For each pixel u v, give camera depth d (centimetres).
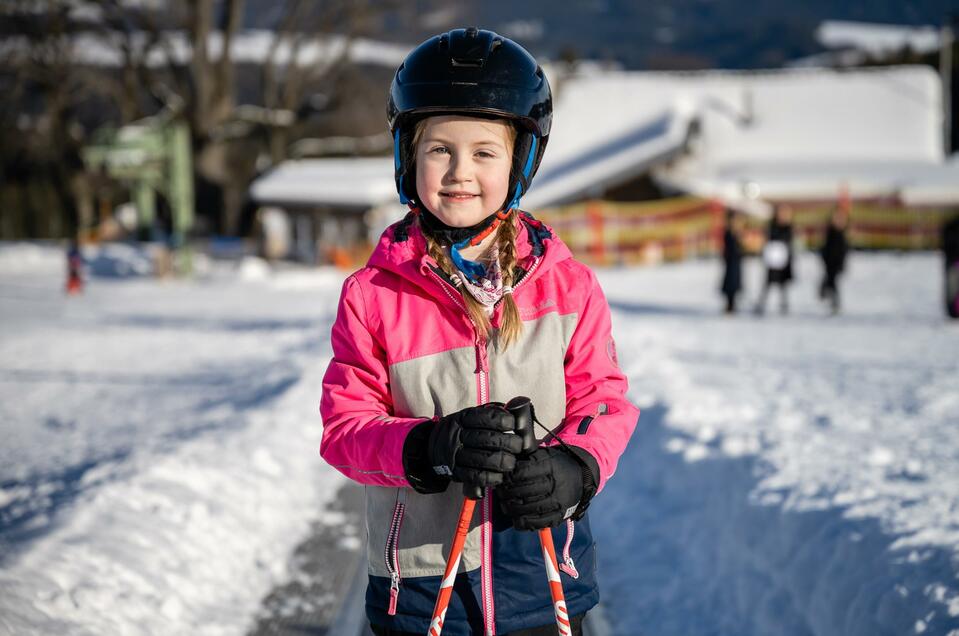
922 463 455
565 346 194
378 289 195
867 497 390
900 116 4003
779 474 441
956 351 1014
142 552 394
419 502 193
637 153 3256
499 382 188
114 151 3145
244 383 946
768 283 1552
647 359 911
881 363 914
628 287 2384
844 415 608
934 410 625
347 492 553
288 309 2022
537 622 191
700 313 1600
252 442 613
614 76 4238
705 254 3378
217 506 476
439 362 190
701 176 3581
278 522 488
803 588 347
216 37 6278
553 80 4209
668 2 17200
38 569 352
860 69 4388
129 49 4550
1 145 5297
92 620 326
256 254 3916
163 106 4834
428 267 188
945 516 354
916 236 3350
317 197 3588
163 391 913
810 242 3409
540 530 184
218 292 2653
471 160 188
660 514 496
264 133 4706
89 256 3728
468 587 189
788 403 663
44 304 2162
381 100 5238
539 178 3572
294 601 391
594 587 202
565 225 3241
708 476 493
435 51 187
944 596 285
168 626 345
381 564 196
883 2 19100
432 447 171
